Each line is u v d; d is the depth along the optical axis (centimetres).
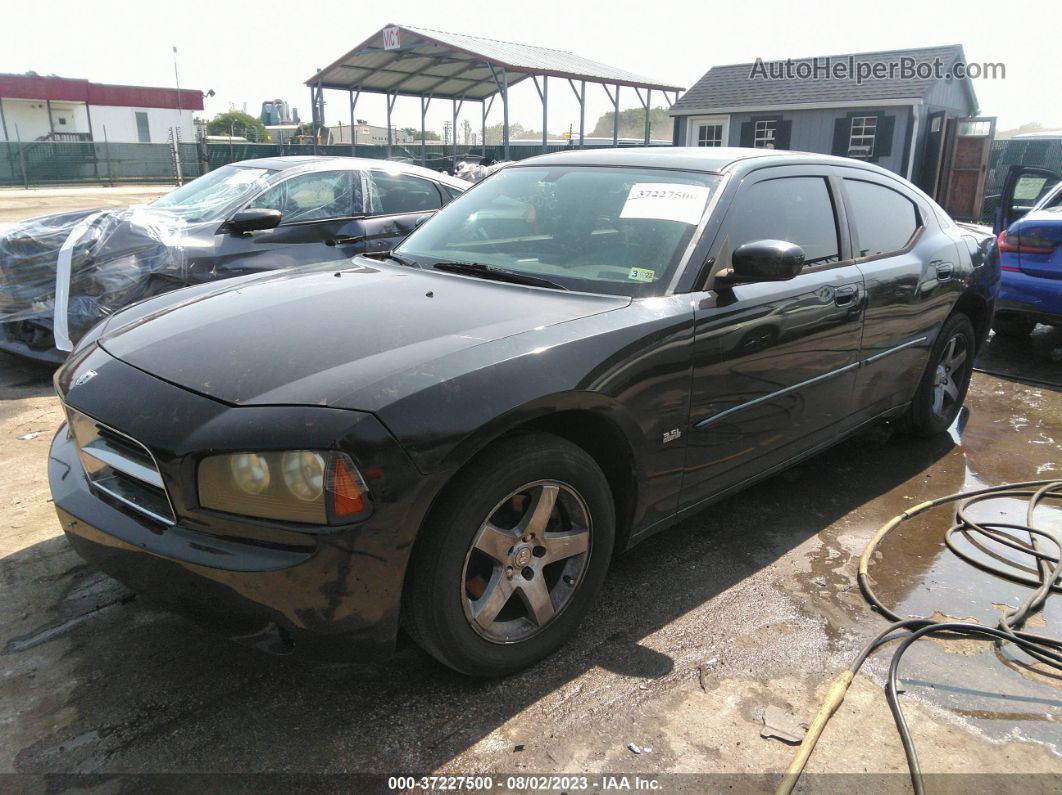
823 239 349
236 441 197
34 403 501
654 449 268
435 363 217
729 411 295
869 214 385
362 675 245
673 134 2383
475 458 219
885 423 461
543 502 237
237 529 201
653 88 2402
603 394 242
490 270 303
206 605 204
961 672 254
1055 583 302
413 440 201
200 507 204
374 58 2191
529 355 229
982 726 230
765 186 325
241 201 602
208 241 573
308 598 197
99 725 221
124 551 213
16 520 340
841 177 373
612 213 313
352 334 237
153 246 553
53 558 309
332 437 195
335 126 4334
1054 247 595
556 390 228
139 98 4231
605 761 212
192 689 237
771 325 304
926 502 380
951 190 2072
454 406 208
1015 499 388
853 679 249
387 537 200
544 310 259
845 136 2064
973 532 351
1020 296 612
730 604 290
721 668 253
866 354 369
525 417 222
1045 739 226
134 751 212
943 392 460
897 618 283
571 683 243
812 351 330
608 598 293
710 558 325
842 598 297
